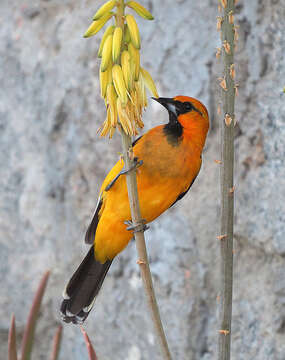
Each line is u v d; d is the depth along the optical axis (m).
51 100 11.15
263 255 8.60
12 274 11.76
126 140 5.12
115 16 5.06
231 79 5.09
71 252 10.91
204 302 9.25
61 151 11.04
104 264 8.27
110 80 5.06
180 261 9.46
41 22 11.51
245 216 8.62
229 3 4.99
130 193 5.24
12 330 5.77
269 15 8.36
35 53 11.48
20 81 11.69
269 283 8.46
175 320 9.48
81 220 10.77
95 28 5.02
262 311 8.52
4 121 11.91
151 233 9.86
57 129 11.10
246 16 8.61
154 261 9.80
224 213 5.36
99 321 10.59
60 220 11.13
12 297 11.76
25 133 11.59
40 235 11.41
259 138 8.48
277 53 8.26
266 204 8.33
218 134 9.17
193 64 9.38
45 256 11.34
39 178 11.38
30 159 11.55
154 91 5.14
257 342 8.56
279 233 8.13
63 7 11.30
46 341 11.48
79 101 10.74
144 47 9.95
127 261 10.21
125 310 10.21
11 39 11.88
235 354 8.82
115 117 5.04
